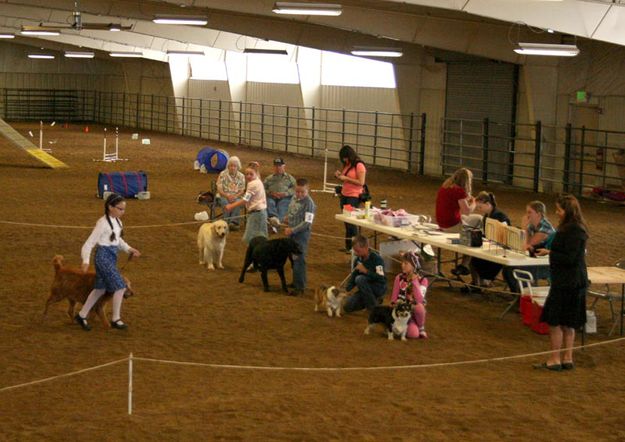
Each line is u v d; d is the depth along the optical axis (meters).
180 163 30.72
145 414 7.02
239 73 41.59
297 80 37.12
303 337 9.55
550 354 8.84
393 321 9.41
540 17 19.33
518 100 26.09
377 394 7.64
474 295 11.59
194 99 45.81
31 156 31.19
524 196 23.83
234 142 42.28
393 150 31.81
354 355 8.89
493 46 24.31
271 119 39.25
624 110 22.53
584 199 23.19
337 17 23.69
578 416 7.18
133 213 18.50
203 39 35.75
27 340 9.17
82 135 44.06
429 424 6.92
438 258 12.48
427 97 30.20
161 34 35.31
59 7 27.59
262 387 7.79
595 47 23.28
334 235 16.34
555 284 8.36
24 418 6.90
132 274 12.59
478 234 10.73
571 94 24.16
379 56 30.53
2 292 11.28
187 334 9.57
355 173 14.12
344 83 34.50
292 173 28.75
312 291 11.75
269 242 11.48
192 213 18.67
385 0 19.11
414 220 12.48
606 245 16.02
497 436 6.69
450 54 28.05
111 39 39.50
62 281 9.67
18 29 39.28
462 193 11.77
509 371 8.42
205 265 13.28
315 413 7.11
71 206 19.34
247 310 10.68
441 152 29.58
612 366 8.65
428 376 8.21
